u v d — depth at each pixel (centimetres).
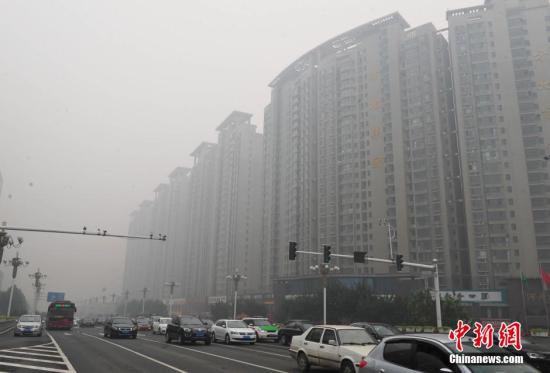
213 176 16038
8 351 1989
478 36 8462
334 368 1243
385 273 8106
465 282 7894
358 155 9488
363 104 9681
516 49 8194
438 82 8844
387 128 9106
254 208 14200
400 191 8588
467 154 8019
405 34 9475
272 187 11975
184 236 17988
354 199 9325
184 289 16662
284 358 1828
